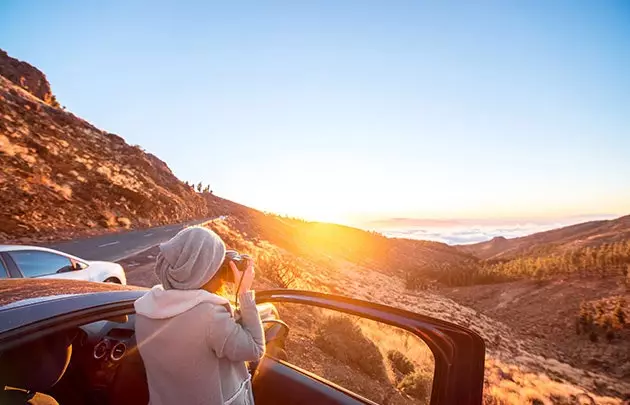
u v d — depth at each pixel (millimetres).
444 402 1364
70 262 6684
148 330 1416
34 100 53438
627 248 148500
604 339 81062
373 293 71312
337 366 4699
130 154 63969
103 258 16031
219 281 1573
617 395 34156
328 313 7312
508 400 13984
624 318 88000
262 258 22578
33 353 1715
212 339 1354
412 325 1587
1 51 74250
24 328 1382
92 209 28797
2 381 1596
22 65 74812
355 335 6203
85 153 43500
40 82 75875
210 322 1354
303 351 4746
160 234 28531
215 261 1460
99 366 2129
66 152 37812
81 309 1634
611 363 70375
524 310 116500
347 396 1942
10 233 18562
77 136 50875
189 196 77125
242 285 1583
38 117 45156
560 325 99625
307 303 2068
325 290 35219
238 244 29703
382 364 5523
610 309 100812
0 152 26484
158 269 1477
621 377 64000
